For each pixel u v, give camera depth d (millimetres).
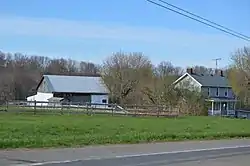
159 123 35031
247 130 32719
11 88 90688
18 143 16594
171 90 58406
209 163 15000
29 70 104625
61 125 27328
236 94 75125
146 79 75188
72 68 121438
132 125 31078
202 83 85312
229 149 20266
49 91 83625
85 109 44719
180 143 21766
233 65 74062
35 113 40062
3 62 98188
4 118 32656
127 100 73938
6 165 12273
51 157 14281
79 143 18516
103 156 15250
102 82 81312
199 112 56188
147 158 15391
